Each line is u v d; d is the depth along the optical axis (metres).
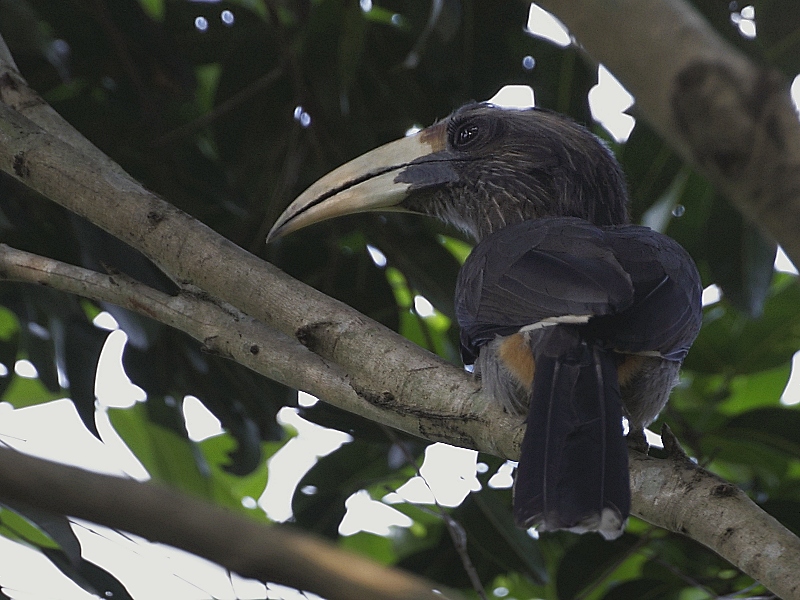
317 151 11.32
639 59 3.76
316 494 11.03
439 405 6.93
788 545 5.75
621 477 6.16
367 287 11.34
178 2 11.31
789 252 3.64
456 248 13.45
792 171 3.57
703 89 3.63
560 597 10.55
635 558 11.71
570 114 11.23
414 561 10.80
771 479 11.20
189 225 7.39
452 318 11.41
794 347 11.40
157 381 10.95
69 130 8.13
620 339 7.00
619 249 7.82
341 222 11.35
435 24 9.55
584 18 3.85
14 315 10.82
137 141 11.14
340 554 3.29
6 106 7.84
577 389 6.64
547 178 9.69
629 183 10.96
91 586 8.55
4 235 10.32
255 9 11.96
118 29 11.02
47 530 8.38
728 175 3.67
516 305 7.39
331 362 7.22
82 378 10.14
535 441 6.40
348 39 10.27
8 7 10.09
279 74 11.09
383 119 11.63
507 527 10.36
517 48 11.13
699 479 6.19
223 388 11.04
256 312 7.23
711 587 10.37
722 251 10.31
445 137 9.99
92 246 9.99
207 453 12.90
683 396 12.07
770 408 10.52
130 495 3.18
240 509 12.97
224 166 11.37
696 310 8.00
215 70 12.84
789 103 3.59
